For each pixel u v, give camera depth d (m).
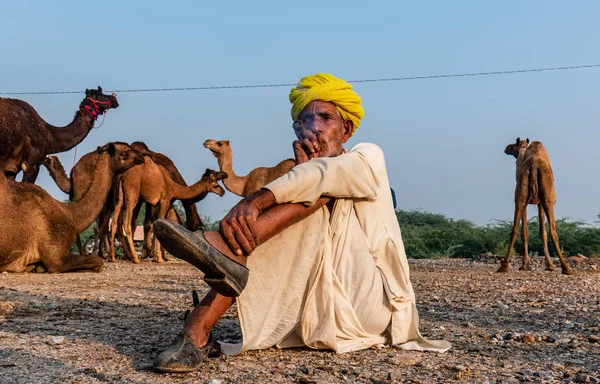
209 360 3.13
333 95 3.49
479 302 6.26
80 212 9.93
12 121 12.57
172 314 4.86
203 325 3.08
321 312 3.25
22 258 9.12
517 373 3.06
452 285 8.46
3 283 7.45
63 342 3.61
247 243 2.94
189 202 15.62
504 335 4.11
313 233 3.26
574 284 8.88
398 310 3.43
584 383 2.90
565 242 21.73
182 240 2.71
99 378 2.83
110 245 13.45
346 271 3.35
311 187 3.13
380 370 3.01
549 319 5.01
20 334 3.86
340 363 3.11
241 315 3.19
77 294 6.22
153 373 2.92
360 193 3.32
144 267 11.73
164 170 14.23
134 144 13.94
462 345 3.75
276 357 3.20
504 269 11.98
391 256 3.46
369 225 3.43
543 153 12.12
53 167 15.06
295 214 3.16
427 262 16.61
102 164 10.29
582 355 3.54
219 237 2.95
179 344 2.98
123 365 3.08
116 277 8.87
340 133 3.54
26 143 12.99
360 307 3.34
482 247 22.73
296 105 3.55
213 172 15.35
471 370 3.07
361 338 3.38
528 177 12.03
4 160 12.63
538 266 14.63
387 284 3.40
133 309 5.12
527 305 6.04
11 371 2.94
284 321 3.24
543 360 3.38
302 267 3.23
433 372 3.01
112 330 4.05
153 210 14.33
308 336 3.26
